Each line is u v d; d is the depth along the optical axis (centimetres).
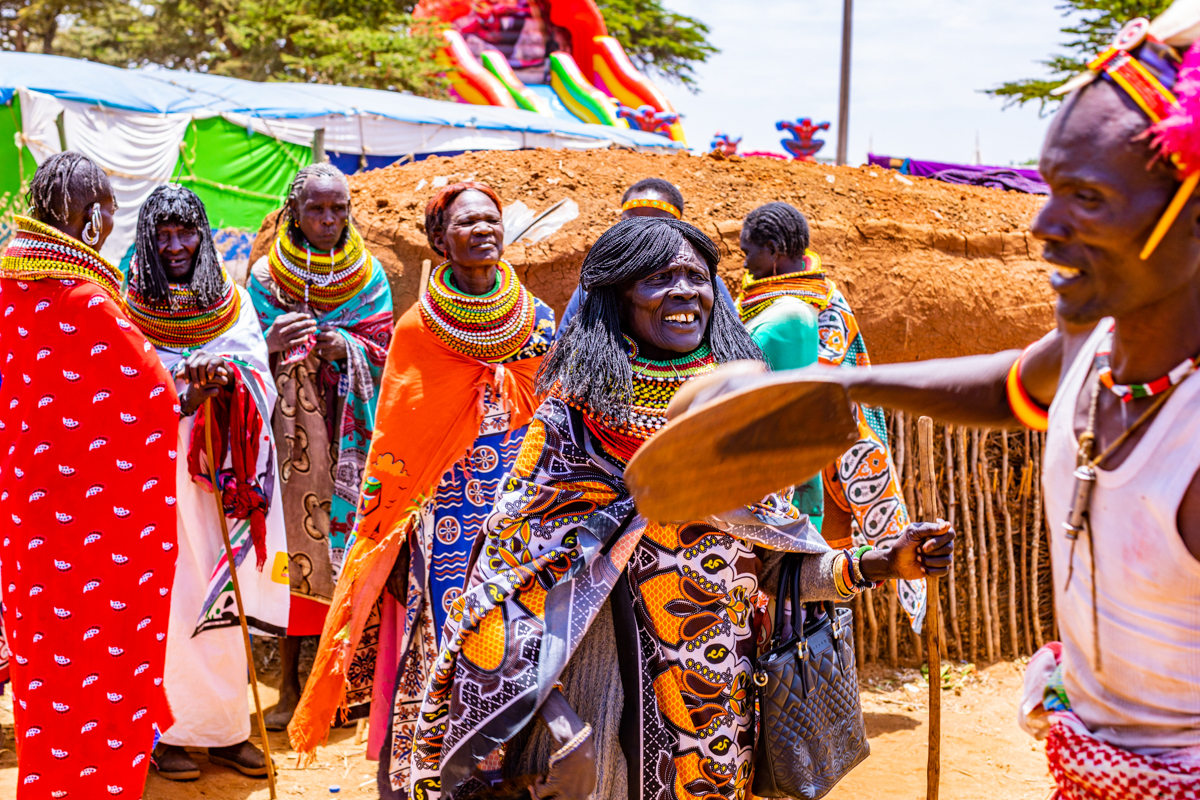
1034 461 549
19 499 338
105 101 1211
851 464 420
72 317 334
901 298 522
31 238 335
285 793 414
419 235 516
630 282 262
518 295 396
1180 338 142
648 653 268
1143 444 144
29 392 337
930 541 263
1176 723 153
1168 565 144
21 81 1163
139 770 350
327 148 1483
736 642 272
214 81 1492
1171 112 128
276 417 460
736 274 510
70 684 339
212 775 428
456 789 262
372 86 2478
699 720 267
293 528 461
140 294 414
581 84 2800
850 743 290
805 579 280
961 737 461
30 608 339
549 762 248
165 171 1273
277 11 2411
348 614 368
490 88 2664
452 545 373
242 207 1370
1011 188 880
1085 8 2377
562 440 264
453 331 381
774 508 271
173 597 415
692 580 265
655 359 268
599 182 541
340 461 459
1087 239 137
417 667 366
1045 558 559
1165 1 2248
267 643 573
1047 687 181
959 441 533
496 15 2828
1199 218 133
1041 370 169
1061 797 174
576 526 261
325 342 454
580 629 255
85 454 336
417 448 375
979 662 547
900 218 542
